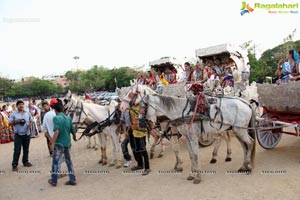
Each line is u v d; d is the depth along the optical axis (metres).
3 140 13.73
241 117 6.11
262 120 6.92
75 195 5.82
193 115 5.74
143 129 6.66
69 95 8.41
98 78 75.06
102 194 5.72
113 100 8.38
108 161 8.45
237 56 8.88
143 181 6.25
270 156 7.13
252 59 32.88
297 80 6.69
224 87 8.30
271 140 7.73
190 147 5.95
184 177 6.25
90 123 8.08
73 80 81.81
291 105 6.50
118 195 5.57
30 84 85.56
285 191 4.97
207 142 8.78
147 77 10.76
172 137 6.75
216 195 5.07
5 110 14.53
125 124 7.30
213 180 5.86
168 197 5.20
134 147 7.11
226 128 6.14
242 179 5.75
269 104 7.11
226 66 8.98
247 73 8.71
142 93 6.63
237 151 8.07
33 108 14.91
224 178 5.92
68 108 7.82
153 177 6.46
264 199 4.73
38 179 7.32
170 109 6.02
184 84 8.41
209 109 5.90
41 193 6.16
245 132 6.18
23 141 8.74
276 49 37.97
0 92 80.06
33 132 14.72
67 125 6.48
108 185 6.24
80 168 7.91
